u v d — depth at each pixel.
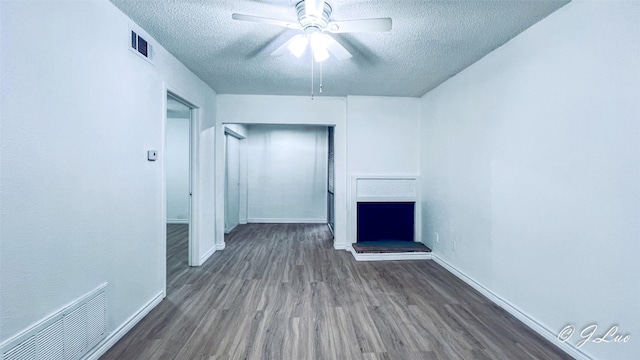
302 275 3.25
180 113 5.77
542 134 2.04
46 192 1.43
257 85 3.71
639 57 1.45
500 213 2.49
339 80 3.47
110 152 1.90
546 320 2.01
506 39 2.36
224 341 1.97
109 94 1.88
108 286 1.89
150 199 2.38
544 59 2.02
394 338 2.01
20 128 1.31
